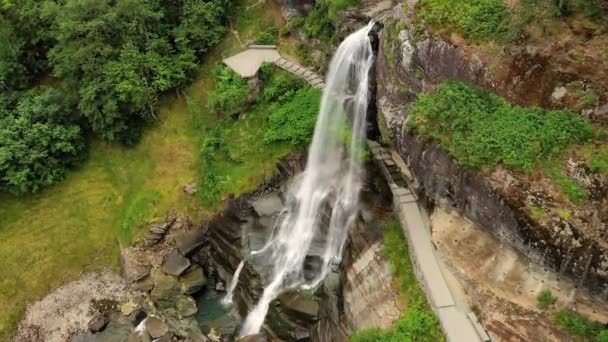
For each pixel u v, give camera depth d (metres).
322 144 28.28
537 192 17.86
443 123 20.86
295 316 24.20
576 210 17.06
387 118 24.23
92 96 30.30
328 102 28.69
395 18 24.19
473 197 19.72
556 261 17.38
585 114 18.06
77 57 30.06
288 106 30.02
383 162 24.81
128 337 26.06
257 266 27.19
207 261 29.47
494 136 19.31
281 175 29.53
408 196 23.27
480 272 19.88
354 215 25.42
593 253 16.38
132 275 28.77
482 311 19.22
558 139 18.16
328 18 29.58
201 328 25.88
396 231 23.00
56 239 30.23
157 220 29.72
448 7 21.97
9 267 29.14
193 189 30.47
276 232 28.34
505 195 18.44
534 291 18.38
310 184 28.39
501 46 20.14
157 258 29.25
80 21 30.30
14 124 30.36
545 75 18.92
